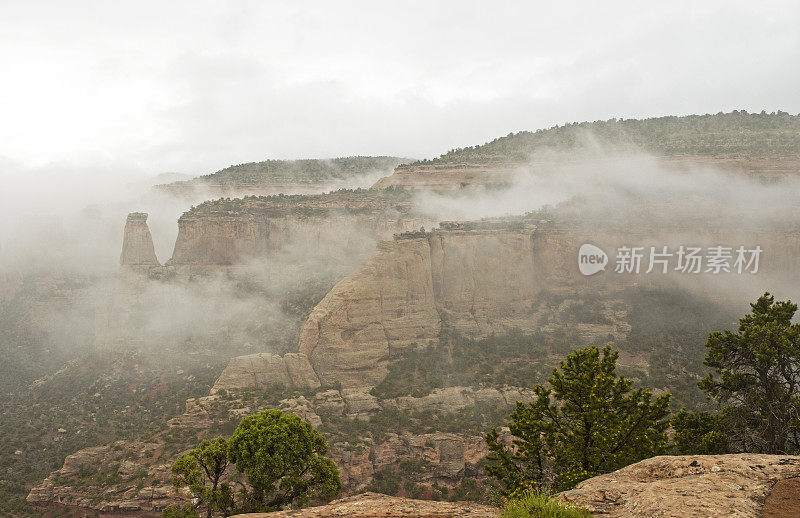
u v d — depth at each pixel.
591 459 25.31
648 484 13.95
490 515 14.25
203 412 55.59
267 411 32.69
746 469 14.16
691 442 31.20
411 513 14.43
